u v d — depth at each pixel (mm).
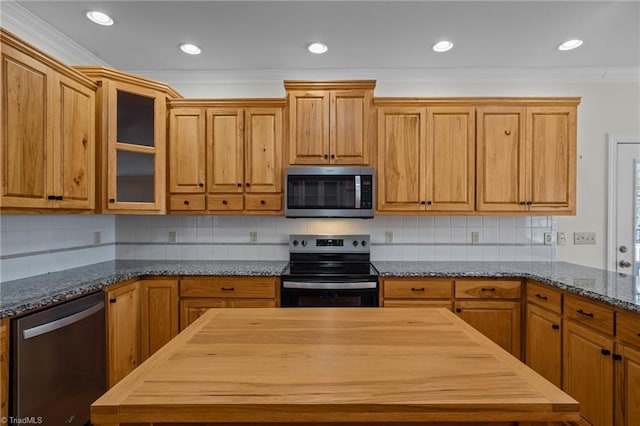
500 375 847
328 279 2393
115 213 2354
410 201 2646
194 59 2715
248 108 2668
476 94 2955
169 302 2414
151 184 2557
